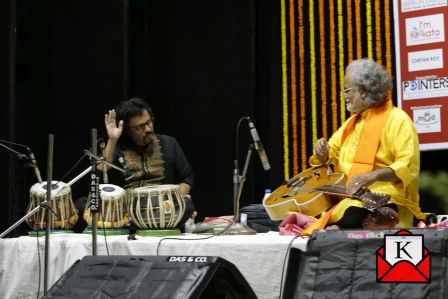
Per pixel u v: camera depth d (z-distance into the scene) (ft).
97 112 40.73
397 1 34.76
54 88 41.81
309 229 22.98
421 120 34.19
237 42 38.81
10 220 37.96
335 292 15.74
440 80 33.86
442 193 34.22
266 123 38.29
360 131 25.44
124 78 40.14
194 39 40.22
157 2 41.45
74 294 16.96
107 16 40.81
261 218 28.55
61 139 41.45
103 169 27.68
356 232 16.24
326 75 36.60
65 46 41.78
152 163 30.04
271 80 38.14
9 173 38.17
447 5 33.73
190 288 15.76
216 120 39.32
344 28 36.29
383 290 15.37
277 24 38.06
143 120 29.48
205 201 39.45
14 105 38.81
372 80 24.72
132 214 24.88
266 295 20.39
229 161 38.83
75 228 32.14
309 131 36.86
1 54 38.88
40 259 23.86
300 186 25.21
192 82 40.16
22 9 42.34
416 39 34.35
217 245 21.01
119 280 16.80
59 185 26.76
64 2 41.91
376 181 23.47
